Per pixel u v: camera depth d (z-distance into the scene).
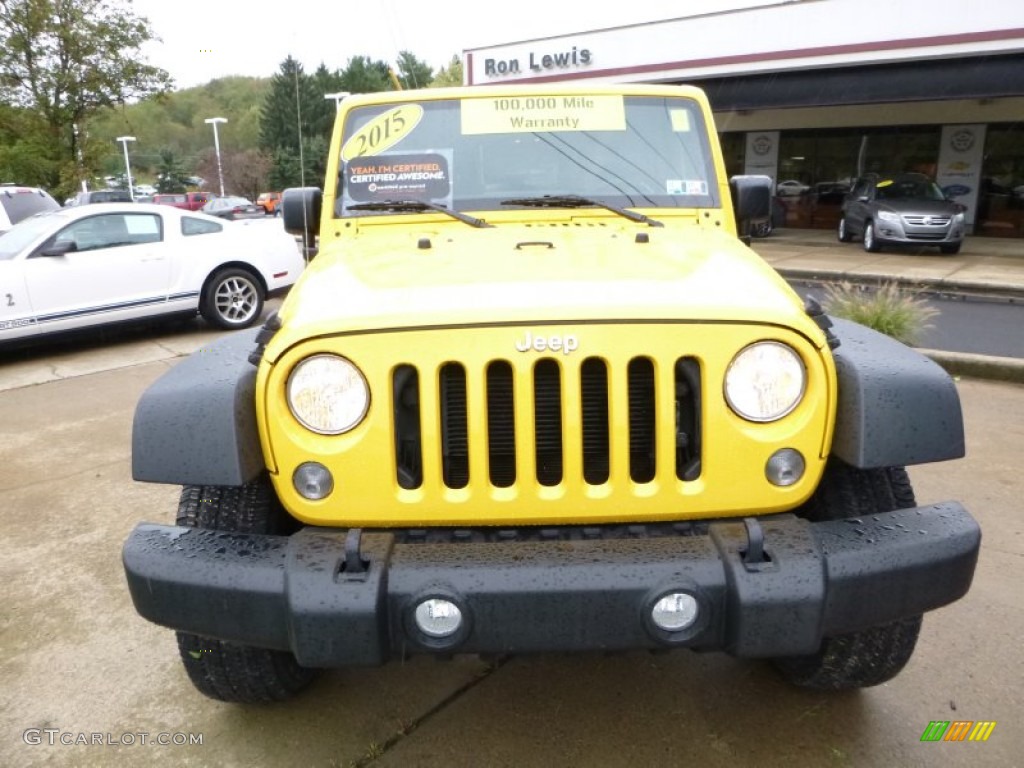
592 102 3.42
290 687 2.65
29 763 2.50
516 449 2.03
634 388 2.11
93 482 4.77
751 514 2.11
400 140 3.37
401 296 2.16
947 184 19.66
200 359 2.32
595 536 2.10
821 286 11.79
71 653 3.06
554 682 2.84
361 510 2.06
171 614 2.10
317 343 2.01
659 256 2.56
